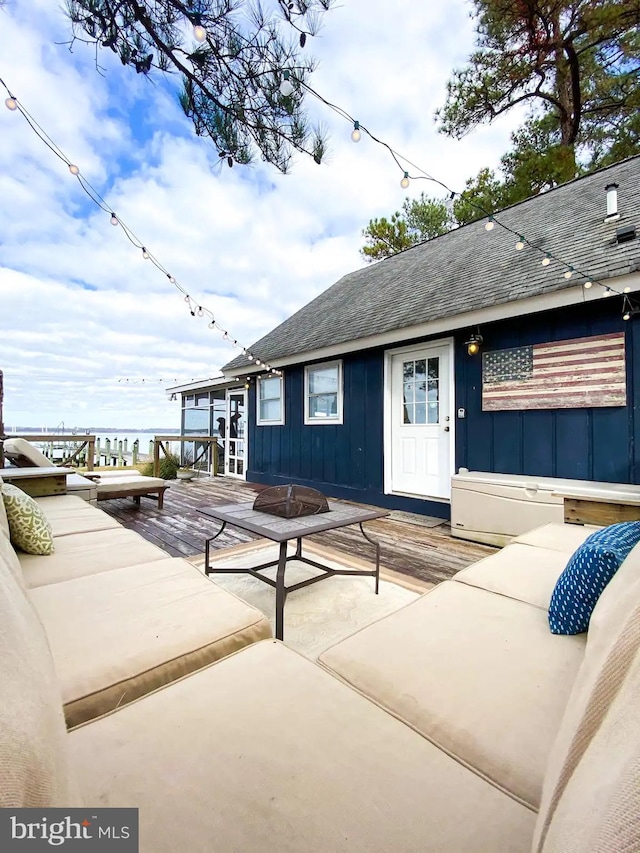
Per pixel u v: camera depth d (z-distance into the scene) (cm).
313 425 606
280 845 63
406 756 81
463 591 158
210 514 251
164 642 118
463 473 391
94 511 305
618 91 828
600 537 132
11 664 60
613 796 40
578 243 385
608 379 329
